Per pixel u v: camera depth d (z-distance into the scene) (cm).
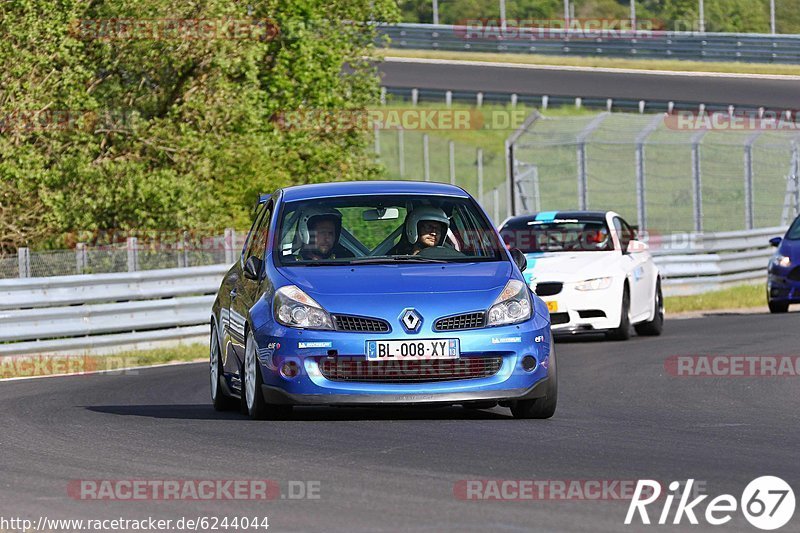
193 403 3903
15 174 7381
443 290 3086
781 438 2892
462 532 1884
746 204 10188
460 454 2602
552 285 5725
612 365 4791
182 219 7831
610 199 14475
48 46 7606
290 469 2445
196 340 6756
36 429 3197
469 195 3506
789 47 17975
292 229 3347
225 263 7156
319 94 10050
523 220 6212
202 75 8431
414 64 18762
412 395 2995
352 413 3344
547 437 2848
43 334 6041
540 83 17138
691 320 7106
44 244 7756
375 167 10425
